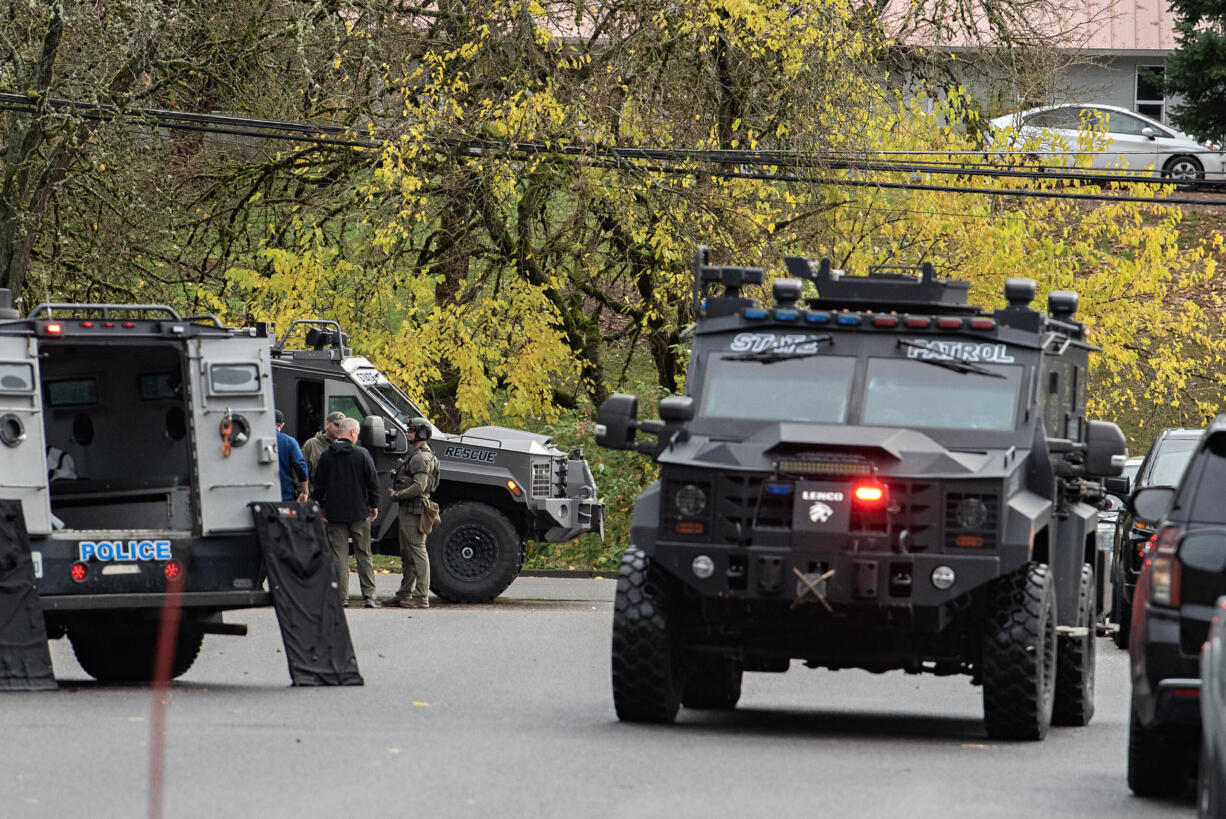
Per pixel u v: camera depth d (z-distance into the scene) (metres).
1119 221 145.62
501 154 108.81
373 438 82.75
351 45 108.00
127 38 92.88
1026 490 43.44
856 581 40.50
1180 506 33.66
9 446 46.59
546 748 38.34
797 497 41.03
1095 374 120.19
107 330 48.28
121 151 93.62
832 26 110.00
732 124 112.19
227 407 49.53
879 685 57.94
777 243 114.81
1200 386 136.25
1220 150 177.62
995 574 40.44
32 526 46.84
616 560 115.62
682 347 114.00
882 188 115.31
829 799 32.72
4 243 96.06
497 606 83.94
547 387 117.38
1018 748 41.56
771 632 43.34
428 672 54.97
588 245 116.50
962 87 117.62
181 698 46.59
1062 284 117.31
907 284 47.81
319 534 50.31
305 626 49.97
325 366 85.50
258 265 120.50
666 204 110.81
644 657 42.97
